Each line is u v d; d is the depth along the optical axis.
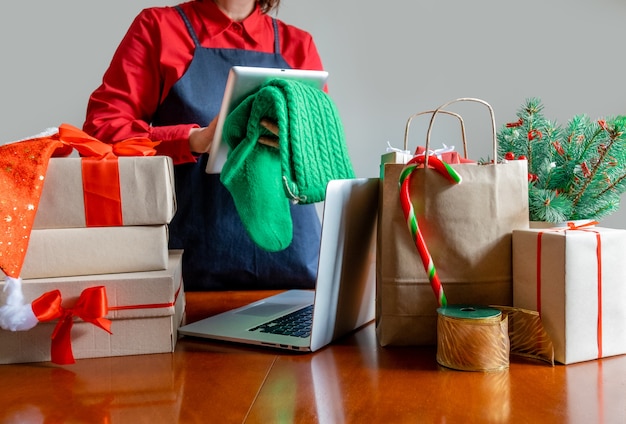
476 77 2.26
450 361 0.79
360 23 2.26
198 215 1.49
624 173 0.97
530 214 0.97
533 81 2.26
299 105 0.96
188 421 0.63
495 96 2.27
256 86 1.06
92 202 0.87
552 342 0.82
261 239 1.08
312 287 1.52
